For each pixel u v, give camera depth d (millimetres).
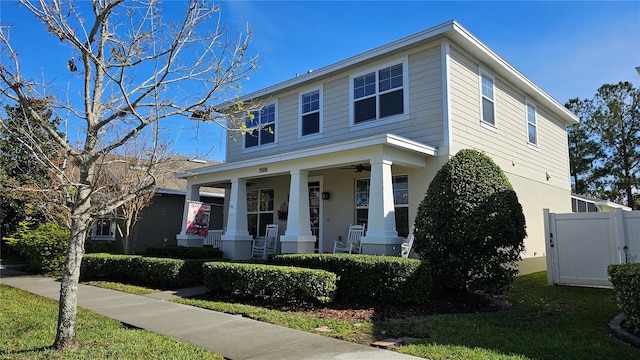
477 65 11406
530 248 12883
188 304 8023
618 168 28938
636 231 8984
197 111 5234
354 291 7695
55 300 8555
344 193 12109
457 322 6121
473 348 4824
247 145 14867
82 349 4801
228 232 12656
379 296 7379
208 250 12508
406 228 10547
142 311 7305
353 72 11945
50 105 4852
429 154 9891
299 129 13164
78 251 4961
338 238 12039
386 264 7305
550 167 15281
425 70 10492
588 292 8781
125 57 5176
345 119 12000
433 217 8086
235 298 8555
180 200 20406
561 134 16734
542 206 14180
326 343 5133
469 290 8023
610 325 5770
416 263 7355
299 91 13352
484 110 11484
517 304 7723
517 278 11109
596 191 30641
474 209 7789
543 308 7262
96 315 6918
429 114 10273
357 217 11742
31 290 9992
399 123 10805
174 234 19953
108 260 11781
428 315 6777
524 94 13883
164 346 4996
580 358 4469
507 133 12508
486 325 5945
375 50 11125
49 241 13453
